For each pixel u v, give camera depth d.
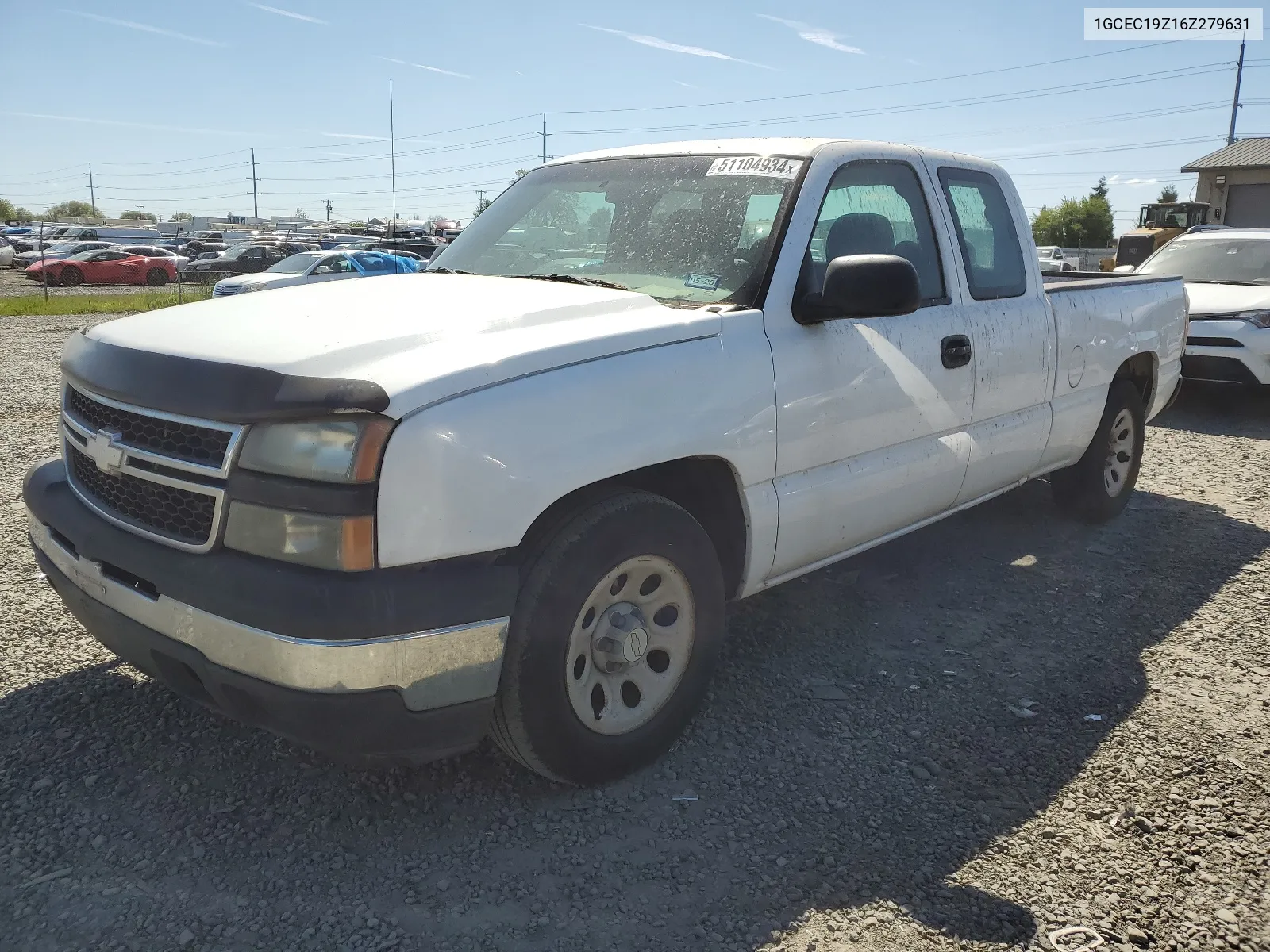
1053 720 3.41
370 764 3.01
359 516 2.31
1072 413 4.91
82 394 2.95
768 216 3.41
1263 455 7.55
